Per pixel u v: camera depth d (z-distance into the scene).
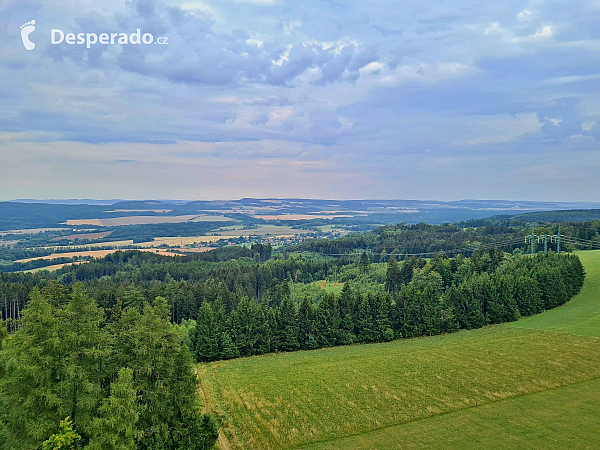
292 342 85.31
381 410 43.50
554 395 43.84
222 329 82.44
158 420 33.94
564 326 76.62
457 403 43.75
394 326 90.50
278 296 130.25
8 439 30.81
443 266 133.88
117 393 30.66
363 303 91.25
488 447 34.47
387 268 151.38
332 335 87.44
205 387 56.72
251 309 85.69
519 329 78.88
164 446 33.09
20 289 117.56
